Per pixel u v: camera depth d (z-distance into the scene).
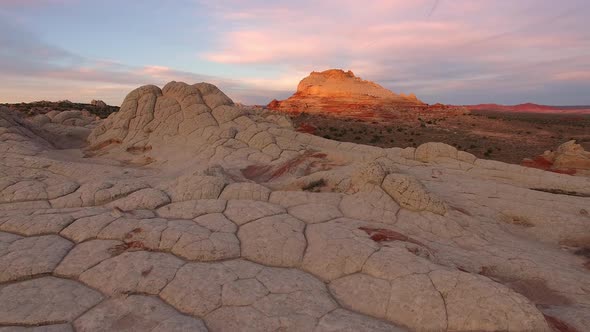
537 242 11.22
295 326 5.89
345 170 15.74
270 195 11.80
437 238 9.79
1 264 7.18
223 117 27.14
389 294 6.63
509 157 41.94
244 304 6.39
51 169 18.08
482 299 6.20
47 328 5.71
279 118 31.02
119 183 13.01
